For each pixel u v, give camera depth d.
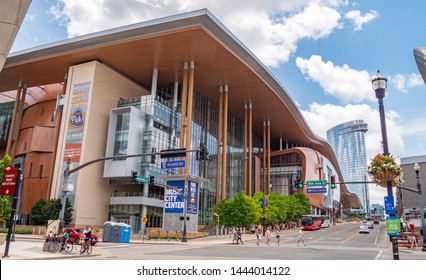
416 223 50.81
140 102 61.72
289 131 109.62
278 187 107.00
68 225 51.44
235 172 89.38
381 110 16.42
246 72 66.94
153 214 57.72
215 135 81.50
